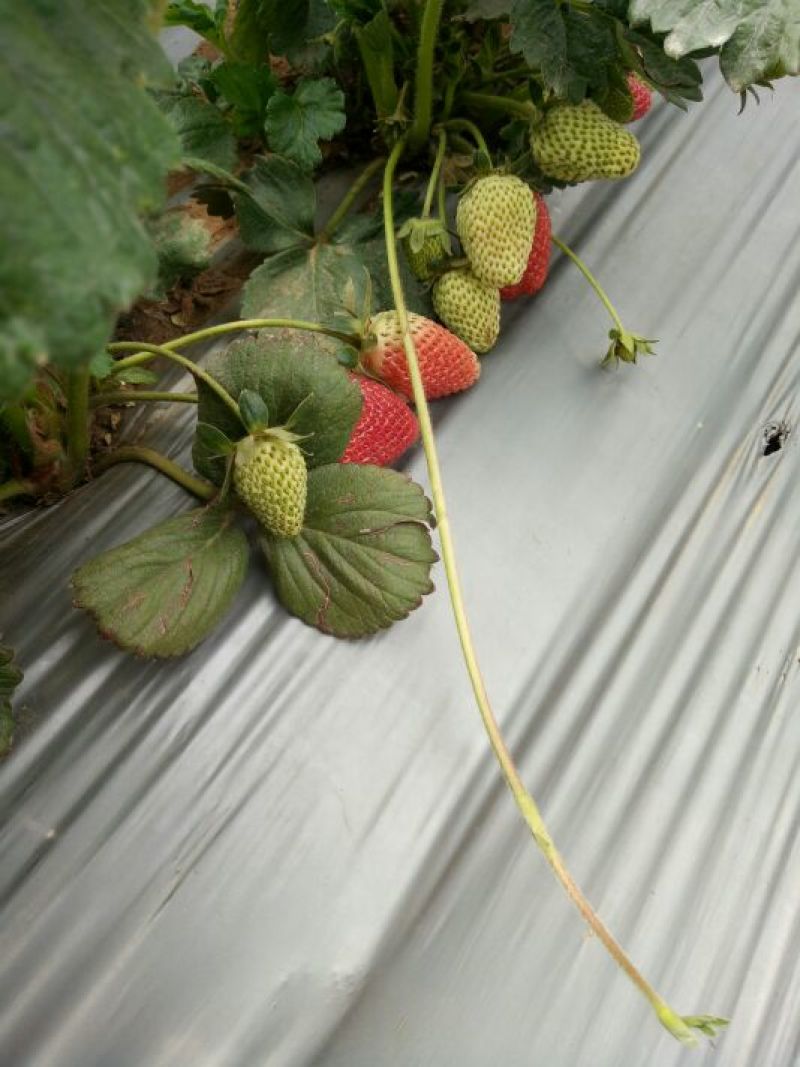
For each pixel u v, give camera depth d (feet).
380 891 0.97
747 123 1.49
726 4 0.87
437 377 1.15
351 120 1.41
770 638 1.17
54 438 1.09
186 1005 0.89
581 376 1.28
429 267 1.19
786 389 1.32
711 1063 0.95
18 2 0.48
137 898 0.93
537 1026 0.93
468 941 0.96
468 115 1.37
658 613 1.16
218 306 1.31
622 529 1.20
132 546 0.97
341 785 1.01
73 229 0.46
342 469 1.02
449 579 0.95
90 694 1.02
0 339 0.43
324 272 1.24
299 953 0.93
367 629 1.02
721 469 1.26
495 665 1.09
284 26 1.26
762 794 1.08
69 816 0.96
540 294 1.33
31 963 0.89
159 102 1.25
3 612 1.06
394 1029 0.91
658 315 1.34
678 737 1.09
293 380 0.98
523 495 1.20
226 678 1.04
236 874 0.95
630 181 1.42
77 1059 0.86
